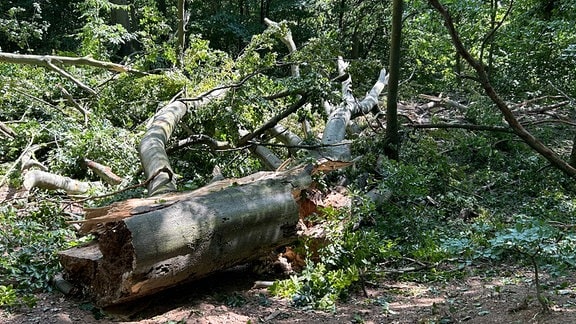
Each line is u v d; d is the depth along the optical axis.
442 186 8.21
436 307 4.24
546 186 8.95
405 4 15.62
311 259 5.05
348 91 9.67
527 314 3.75
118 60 18.00
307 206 5.36
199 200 4.26
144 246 3.71
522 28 13.68
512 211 7.96
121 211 3.95
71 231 5.55
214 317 3.93
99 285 4.00
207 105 8.03
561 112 13.02
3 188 7.61
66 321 3.77
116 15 18.19
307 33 19.28
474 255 5.64
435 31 16.14
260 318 4.04
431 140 9.20
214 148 8.05
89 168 8.05
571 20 12.38
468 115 11.43
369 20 15.88
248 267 5.00
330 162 5.61
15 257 4.65
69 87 10.29
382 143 8.17
